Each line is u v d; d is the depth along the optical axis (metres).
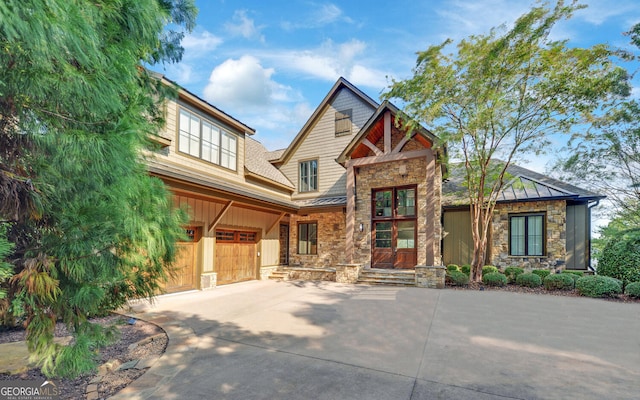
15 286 2.80
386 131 11.93
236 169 12.63
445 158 11.48
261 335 5.36
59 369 2.91
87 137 2.52
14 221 2.75
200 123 10.95
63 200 2.87
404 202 12.27
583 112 9.38
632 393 3.31
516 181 11.28
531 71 9.47
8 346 4.45
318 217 15.07
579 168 10.44
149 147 4.28
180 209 4.57
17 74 2.10
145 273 4.10
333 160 15.62
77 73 2.30
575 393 3.30
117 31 2.89
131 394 3.28
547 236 11.81
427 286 10.39
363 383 3.53
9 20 1.74
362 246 12.59
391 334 5.39
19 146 2.59
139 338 5.17
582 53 8.91
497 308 7.29
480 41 9.45
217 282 10.90
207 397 3.22
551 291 9.52
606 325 5.89
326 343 4.94
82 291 2.91
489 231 12.84
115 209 3.06
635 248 9.30
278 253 14.37
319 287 10.71
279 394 3.29
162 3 3.99
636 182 9.32
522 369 3.91
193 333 5.45
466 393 3.29
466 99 9.96
